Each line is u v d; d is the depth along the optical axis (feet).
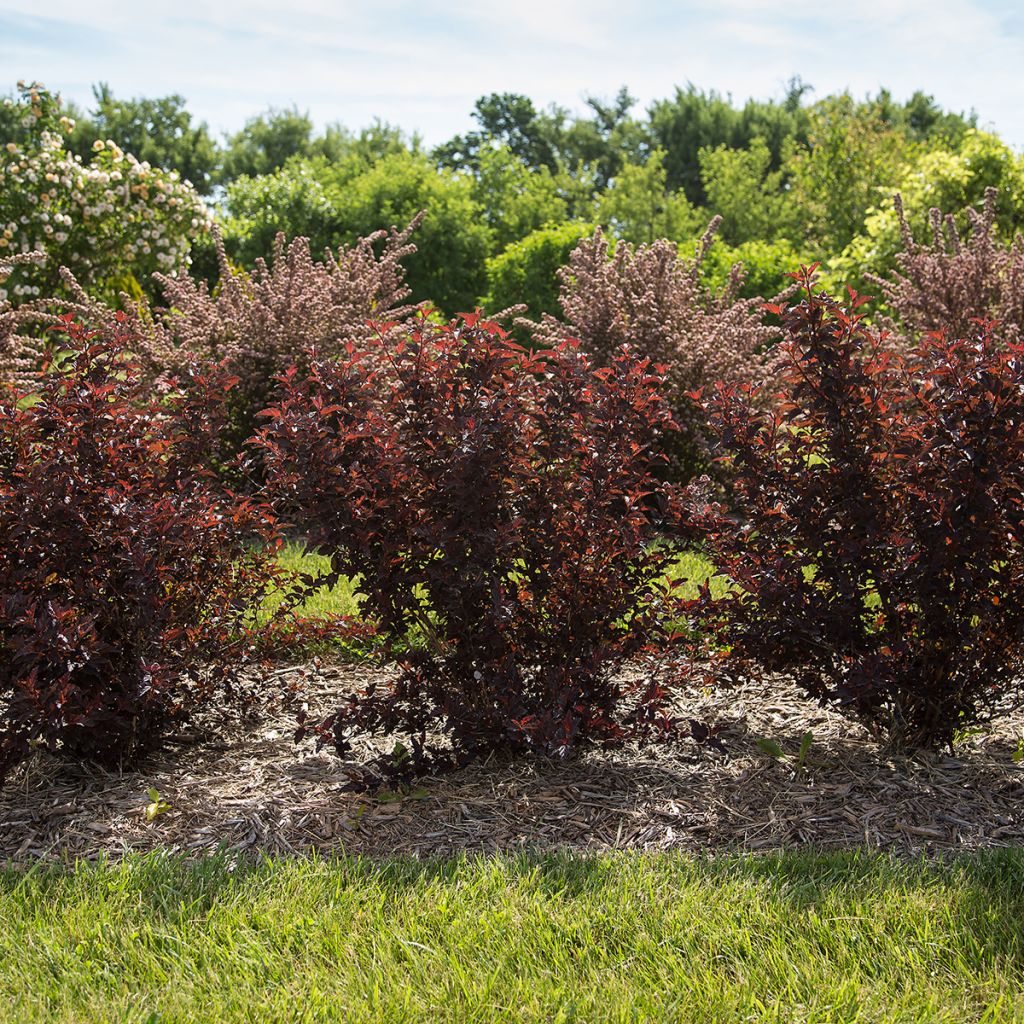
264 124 156.15
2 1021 7.56
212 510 12.59
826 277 47.91
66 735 11.81
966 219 44.68
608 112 162.71
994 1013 7.43
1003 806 11.27
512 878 9.52
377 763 11.69
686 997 7.75
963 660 12.03
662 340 27.02
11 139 88.74
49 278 42.37
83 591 11.77
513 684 11.79
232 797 11.54
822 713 14.07
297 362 26.45
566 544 12.19
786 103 152.87
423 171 72.79
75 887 9.29
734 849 10.40
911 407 12.39
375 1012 7.64
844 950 8.24
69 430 12.05
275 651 15.48
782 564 12.44
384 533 11.79
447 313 71.82
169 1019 7.55
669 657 13.61
